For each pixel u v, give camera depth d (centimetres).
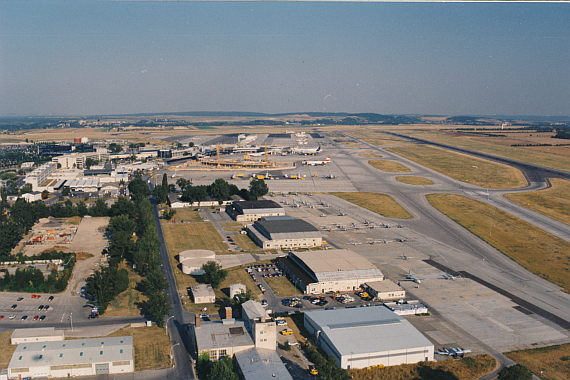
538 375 10738
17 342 11681
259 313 12150
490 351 11831
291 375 10569
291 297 15125
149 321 13100
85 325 12950
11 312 13712
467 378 10644
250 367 10375
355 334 11688
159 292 13725
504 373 10350
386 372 10844
